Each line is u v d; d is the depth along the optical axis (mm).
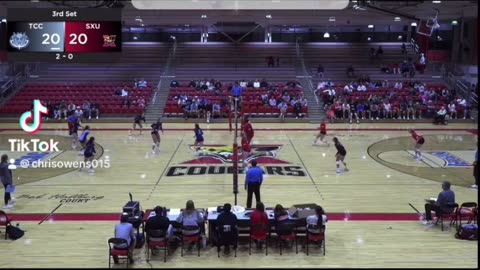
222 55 38344
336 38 40125
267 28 39188
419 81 33625
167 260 9711
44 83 33344
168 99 31484
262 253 10062
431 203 11734
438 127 27797
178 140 23297
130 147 21578
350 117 29234
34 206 13125
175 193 14391
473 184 15516
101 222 11859
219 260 9703
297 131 26266
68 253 9984
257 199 12789
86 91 32281
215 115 29969
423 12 30094
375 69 35969
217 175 16578
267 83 32844
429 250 10156
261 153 20188
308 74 35500
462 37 32375
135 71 35594
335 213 12555
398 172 17141
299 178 16188
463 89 32438
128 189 14844
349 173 16938
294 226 10055
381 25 39594
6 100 31281
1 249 10172
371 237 10898
